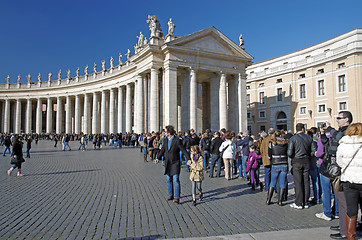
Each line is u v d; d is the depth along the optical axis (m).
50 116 61.56
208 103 44.91
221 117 36.47
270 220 6.79
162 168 15.69
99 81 52.94
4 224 6.43
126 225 6.36
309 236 5.66
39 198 8.85
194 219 6.82
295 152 7.97
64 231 5.98
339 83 39.12
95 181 11.72
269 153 8.48
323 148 7.54
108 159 20.70
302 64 44.66
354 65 36.75
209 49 36.00
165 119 33.62
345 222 5.47
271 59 51.88
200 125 39.94
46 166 16.69
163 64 34.81
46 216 7.02
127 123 45.22
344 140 5.21
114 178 12.45
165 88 33.94
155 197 9.01
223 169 16.08
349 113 6.30
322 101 41.44
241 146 12.88
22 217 6.94
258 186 11.19
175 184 8.32
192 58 34.88
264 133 10.71
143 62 37.53
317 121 42.03
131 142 41.28
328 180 6.88
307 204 8.15
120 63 48.94
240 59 37.84
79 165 17.11
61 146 37.59
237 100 38.47
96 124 53.88
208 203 8.41
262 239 5.49
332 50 40.22
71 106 64.94
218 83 37.41
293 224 6.49
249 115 53.38
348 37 40.12
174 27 35.06
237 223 6.54
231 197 9.24
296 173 7.92
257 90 52.34
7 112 63.31
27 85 63.53
